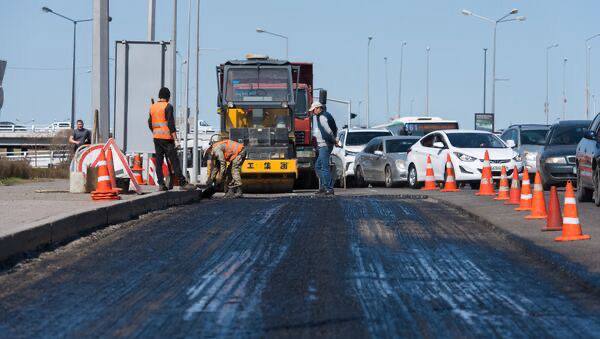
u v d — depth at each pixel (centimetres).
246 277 2392
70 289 2222
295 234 3325
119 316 1906
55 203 3981
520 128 7900
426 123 11900
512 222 3672
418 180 7425
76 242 3111
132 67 6425
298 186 7438
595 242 3016
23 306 2014
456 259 2745
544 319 1883
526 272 2505
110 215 3747
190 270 2506
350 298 2103
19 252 2767
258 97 6812
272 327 1798
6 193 4966
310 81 7544
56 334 1747
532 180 7450
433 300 2086
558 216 3381
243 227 3550
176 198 4978
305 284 2288
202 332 1756
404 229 3541
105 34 5450
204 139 14162
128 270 2511
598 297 2131
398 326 1808
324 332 1756
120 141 6412
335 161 8369
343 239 3191
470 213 4119
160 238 3206
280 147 6581
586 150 5025
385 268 2555
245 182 6600
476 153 6919
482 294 2167
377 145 8312
